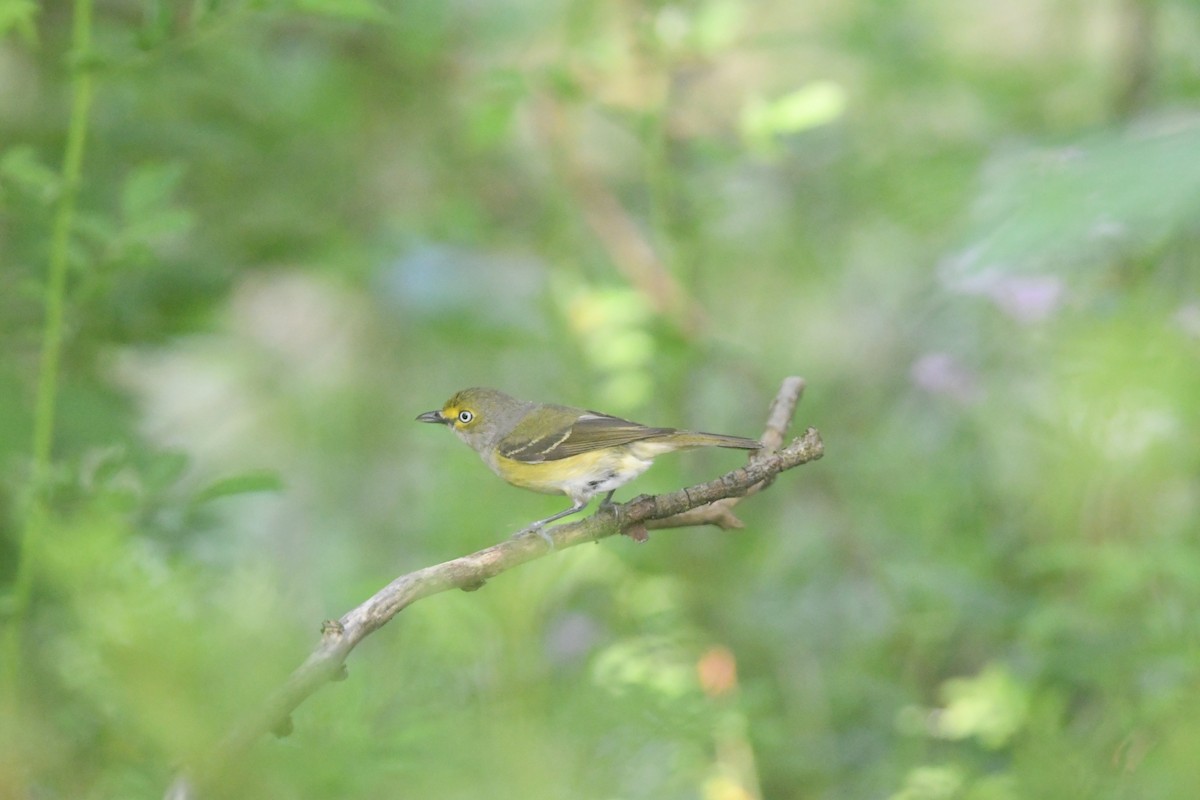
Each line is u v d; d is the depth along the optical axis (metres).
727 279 15.91
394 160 16.64
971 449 12.31
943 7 16.94
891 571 10.91
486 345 14.17
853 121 16.50
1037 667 9.27
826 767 10.05
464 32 16.06
